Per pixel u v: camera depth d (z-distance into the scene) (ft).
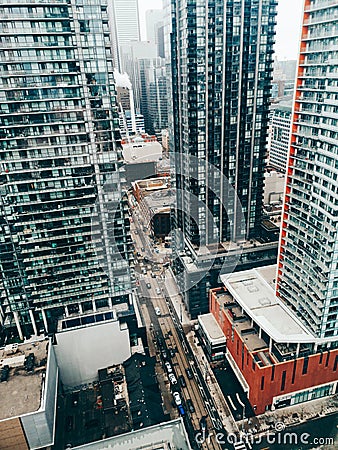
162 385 308.19
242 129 344.90
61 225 290.56
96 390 311.06
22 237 286.66
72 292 313.53
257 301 314.14
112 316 328.29
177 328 371.35
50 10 234.17
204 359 333.01
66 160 273.95
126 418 263.49
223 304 331.98
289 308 295.89
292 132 266.16
